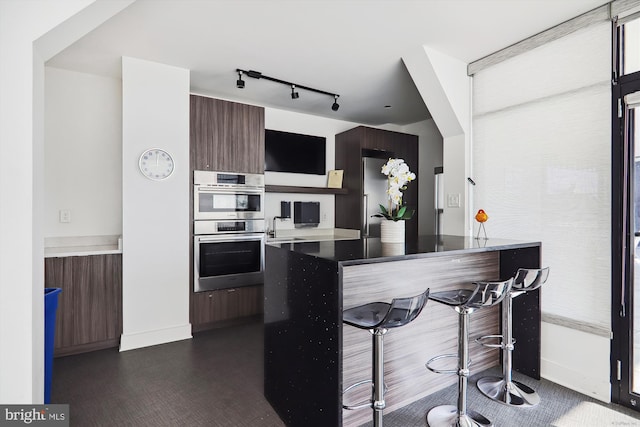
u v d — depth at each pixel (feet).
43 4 5.50
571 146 7.88
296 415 5.95
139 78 9.84
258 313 12.40
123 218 9.71
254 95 12.97
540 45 8.42
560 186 8.08
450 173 10.44
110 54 9.52
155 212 10.14
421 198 16.90
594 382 7.34
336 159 16.30
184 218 10.60
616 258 7.09
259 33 8.39
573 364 7.73
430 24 8.00
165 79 10.21
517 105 8.99
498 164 9.45
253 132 12.32
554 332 8.09
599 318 7.38
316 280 5.40
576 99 7.79
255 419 6.45
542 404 7.03
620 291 7.04
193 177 11.09
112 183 11.22
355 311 5.59
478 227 9.90
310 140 15.48
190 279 11.14
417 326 7.14
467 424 6.09
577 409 6.85
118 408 6.75
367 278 6.33
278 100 13.57
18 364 5.47
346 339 6.14
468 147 10.08
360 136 14.84
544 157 8.41
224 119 11.71
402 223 7.97
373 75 11.02
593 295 7.48
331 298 5.03
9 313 5.45
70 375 8.11
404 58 9.67
